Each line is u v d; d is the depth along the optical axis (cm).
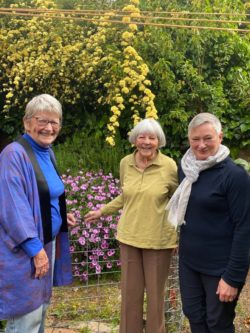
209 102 567
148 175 292
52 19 600
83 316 364
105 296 403
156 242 285
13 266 231
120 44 568
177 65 562
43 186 246
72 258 435
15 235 228
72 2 632
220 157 238
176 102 568
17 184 231
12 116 654
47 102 248
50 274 260
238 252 231
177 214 253
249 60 618
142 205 288
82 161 543
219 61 594
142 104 542
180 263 264
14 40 613
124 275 298
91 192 476
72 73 596
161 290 293
